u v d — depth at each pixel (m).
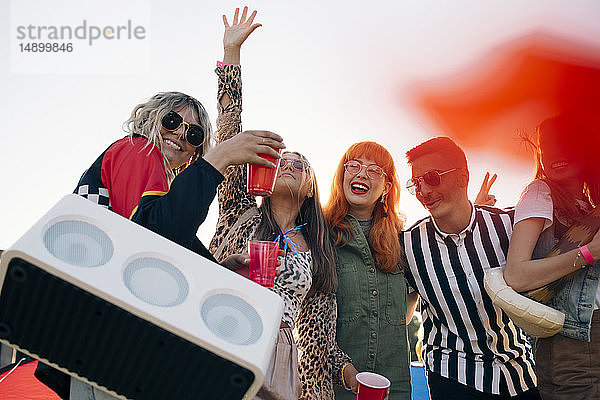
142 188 1.59
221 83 2.55
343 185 2.73
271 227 2.38
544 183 2.32
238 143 1.46
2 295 0.98
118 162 1.64
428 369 2.53
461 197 2.51
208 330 1.05
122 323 1.01
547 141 2.32
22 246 0.98
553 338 2.20
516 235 2.28
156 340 1.02
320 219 2.55
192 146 1.99
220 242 2.46
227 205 2.52
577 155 2.25
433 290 2.54
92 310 1.00
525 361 2.39
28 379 3.54
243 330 1.11
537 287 2.19
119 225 1.17
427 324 2.60
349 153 2.78
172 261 1.16
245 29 2.57
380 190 2.69
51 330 1.01
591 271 2.12
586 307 2.10
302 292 2.28
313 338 2.38
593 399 2.08
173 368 1.03
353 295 2.61
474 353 2.41
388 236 2.64
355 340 2.58
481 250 2.46
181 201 1.36
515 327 2.42
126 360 1.03
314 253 2.46
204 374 1.03
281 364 2.05
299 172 2.47
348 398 2.51
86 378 1.04
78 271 1.01
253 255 1.92
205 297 1.13
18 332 1.01
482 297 2.41
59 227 1.08
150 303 1.04
